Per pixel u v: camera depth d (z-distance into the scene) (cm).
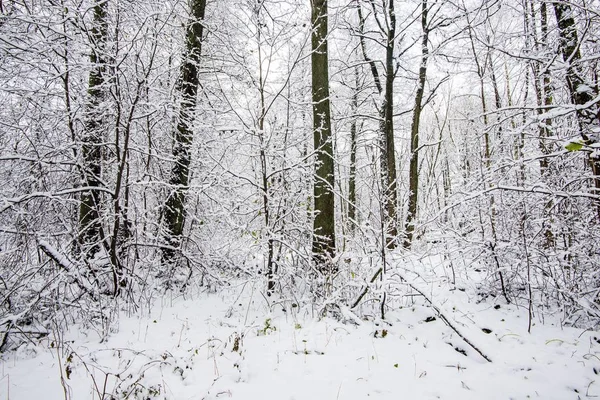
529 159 476
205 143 601
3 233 454
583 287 455
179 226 627
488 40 689
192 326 431
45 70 474
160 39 530
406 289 523
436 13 1017
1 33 446
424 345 388
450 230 561
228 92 732
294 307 503
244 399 280
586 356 351
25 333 381
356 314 475
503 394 295
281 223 577
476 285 546
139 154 621
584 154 470
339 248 650
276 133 605
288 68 611
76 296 463
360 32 1120
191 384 300
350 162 1117
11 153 494
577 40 473
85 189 481
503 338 399
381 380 312
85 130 518
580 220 491
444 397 289
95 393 285
